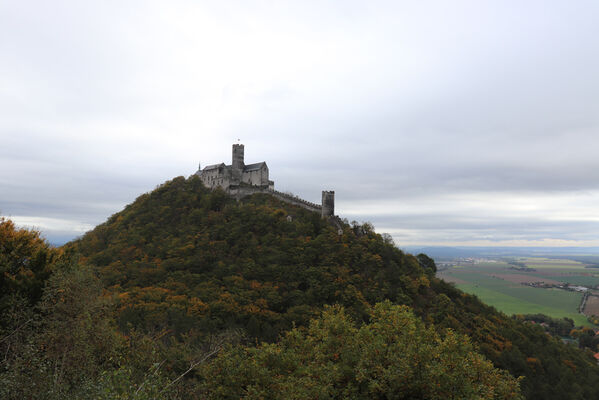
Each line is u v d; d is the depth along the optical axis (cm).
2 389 1938
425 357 2567
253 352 3234
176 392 2733
